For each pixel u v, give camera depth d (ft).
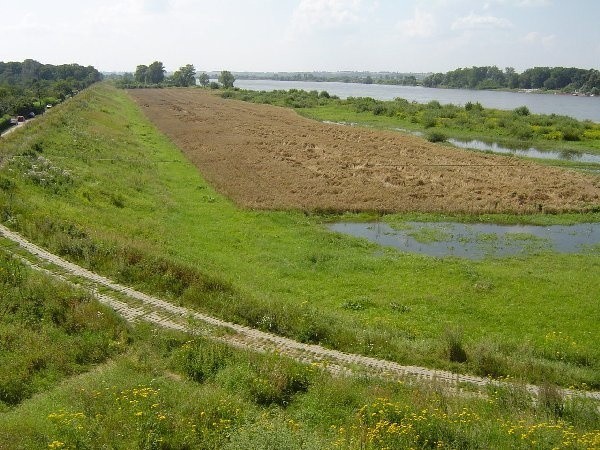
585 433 38.22
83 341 50.24
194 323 56.65
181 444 35.12
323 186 128.67
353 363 52.16
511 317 66.49
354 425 38.40
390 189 128.36
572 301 71.20
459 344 55.36
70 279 63.46
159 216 99.91
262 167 146.82
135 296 62.13
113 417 36.83
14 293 55.57
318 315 61.41
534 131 225.56
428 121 249.55
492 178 141.79
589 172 155.33
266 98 373.81
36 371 44.98
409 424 37.68
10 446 32.86
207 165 147.95
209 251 84.79
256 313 59.93
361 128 237.66
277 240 92.89
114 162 131.44
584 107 447.01
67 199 91.71
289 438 34.53
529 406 44.09
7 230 73.26
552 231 104.63
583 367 55.21
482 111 289.33
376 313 66.95
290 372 46.88
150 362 48.06
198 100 367.86
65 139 134.92
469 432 37.52
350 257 85.92
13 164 96.07
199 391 42.45
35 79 461.37
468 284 76.38
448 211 113.19
